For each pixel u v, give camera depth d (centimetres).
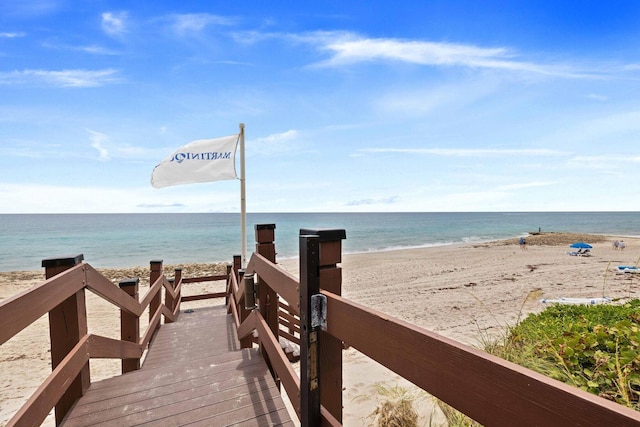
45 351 637
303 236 125
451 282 1279
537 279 1295
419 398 319
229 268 732
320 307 123
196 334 459
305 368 124
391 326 88
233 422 188
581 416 50
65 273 180
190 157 616
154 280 497
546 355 248
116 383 230
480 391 65
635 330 235
